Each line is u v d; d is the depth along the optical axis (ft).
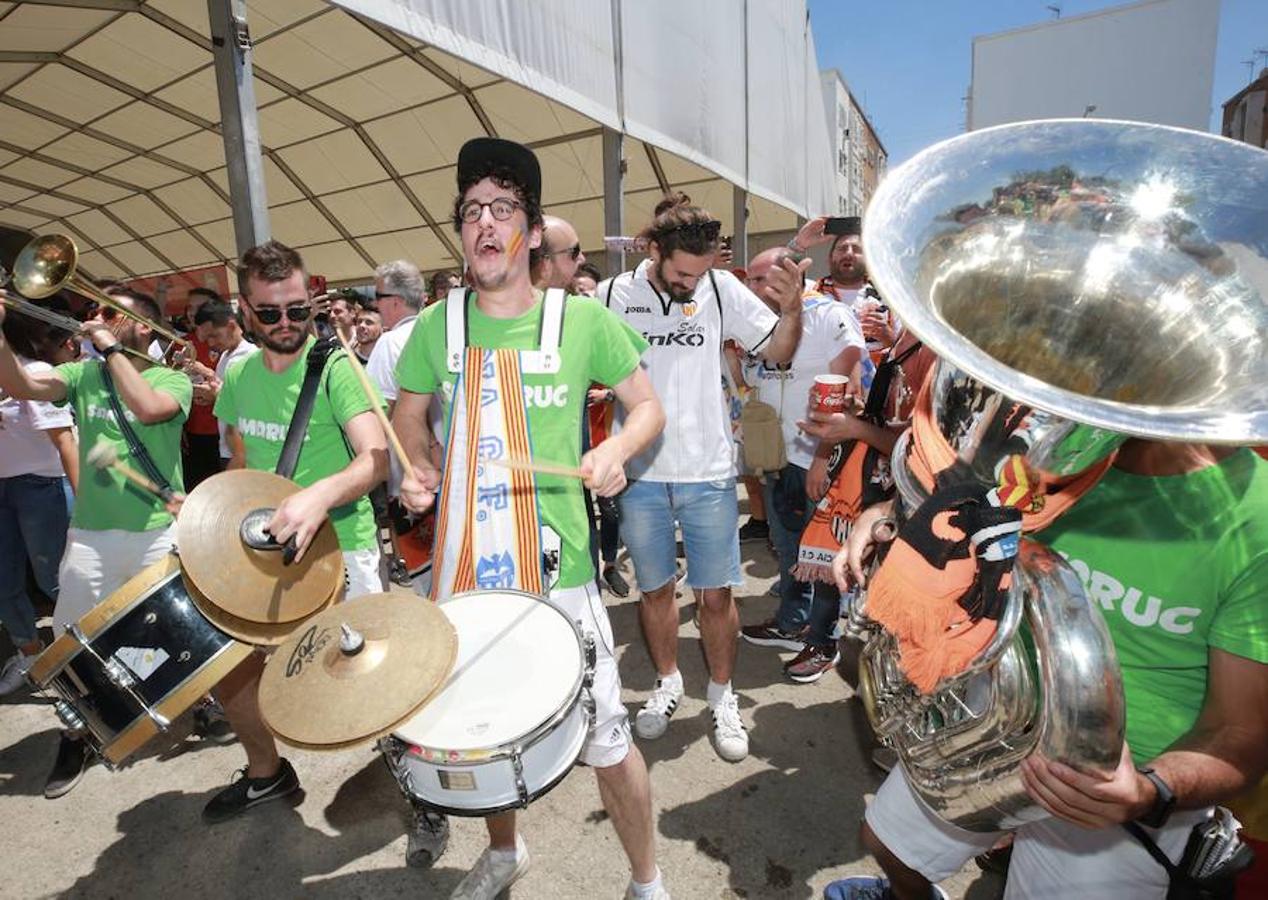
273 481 6.28
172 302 35.32
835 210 65.05
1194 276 3.69
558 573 5.33
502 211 5.12
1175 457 3.54
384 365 8.36
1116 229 3.98
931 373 4.13
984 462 3.60
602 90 22.30
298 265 6.82
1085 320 4.12
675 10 27.32
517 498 5.19
